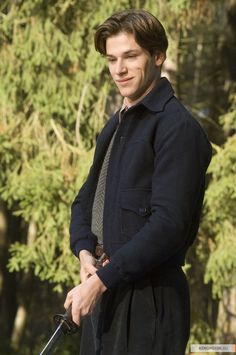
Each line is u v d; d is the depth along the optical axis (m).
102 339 2.82
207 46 12.41
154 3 9.66
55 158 10.21
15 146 10.13
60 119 10.59
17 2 10.20
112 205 2.81
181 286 2.83
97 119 10.38
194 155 2.72
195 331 10.90
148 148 2.76
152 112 2.79
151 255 2.63
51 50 10.02
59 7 10.05
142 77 2.81
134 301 2.76
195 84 12.49
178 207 2.65
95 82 10.47
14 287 17.73
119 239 2.77
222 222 9.95
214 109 12.09
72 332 2.69
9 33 10.24
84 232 3.01
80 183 9.73
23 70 10.16
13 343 16.36
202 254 10.52
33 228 11.57
